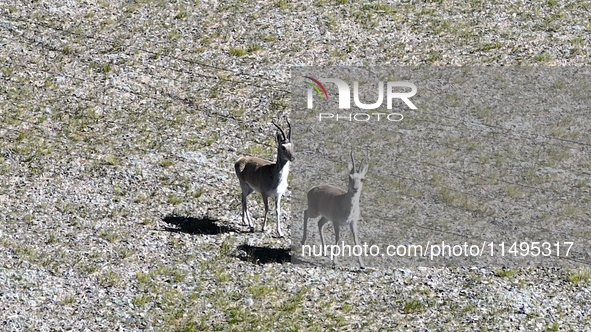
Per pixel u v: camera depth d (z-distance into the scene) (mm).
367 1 62625
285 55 55750
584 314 34281
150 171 43406
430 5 62688
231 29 58188
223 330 31781
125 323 32031
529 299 35094
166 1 60812
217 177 43594
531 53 57656
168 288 34250
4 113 47188
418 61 56156
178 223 39281
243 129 48312
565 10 63031
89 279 34562
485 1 63625
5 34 54844
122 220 39094
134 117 48375
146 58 54219
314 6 61562
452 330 32625
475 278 36344
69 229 38031
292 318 32750
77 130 46500
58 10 58281
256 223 39844
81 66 52625
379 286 35469
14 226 37875
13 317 31875
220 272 35531
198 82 52375
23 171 42438
